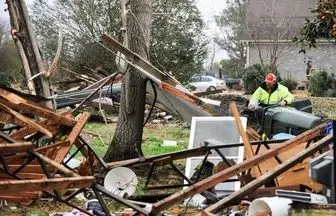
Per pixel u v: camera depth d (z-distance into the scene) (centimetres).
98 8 2778
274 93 1175
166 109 1200
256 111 1091
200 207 728
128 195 727
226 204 528
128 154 1068
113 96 1603
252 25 3997
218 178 598
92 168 786
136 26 1074
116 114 1886
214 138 907
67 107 1423
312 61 4269
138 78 1062
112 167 794
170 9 2678
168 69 2762
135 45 1074
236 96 2381
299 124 972
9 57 2734
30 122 675
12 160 686
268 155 673
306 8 4072
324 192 516
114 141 1080
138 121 1073
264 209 496
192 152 800
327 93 3162
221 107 1666
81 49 2762
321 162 486
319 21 1727
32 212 721
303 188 698
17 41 1047
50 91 1034
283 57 4019
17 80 2673
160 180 957
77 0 2808
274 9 4059
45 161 593
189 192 567
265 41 3716
